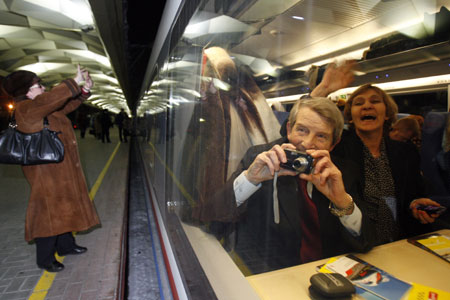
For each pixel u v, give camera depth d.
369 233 1.13
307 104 1.05
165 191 2.38
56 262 2.58
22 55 17.22
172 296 1.92
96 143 14.66
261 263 1.15
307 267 1.04
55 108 2.23
